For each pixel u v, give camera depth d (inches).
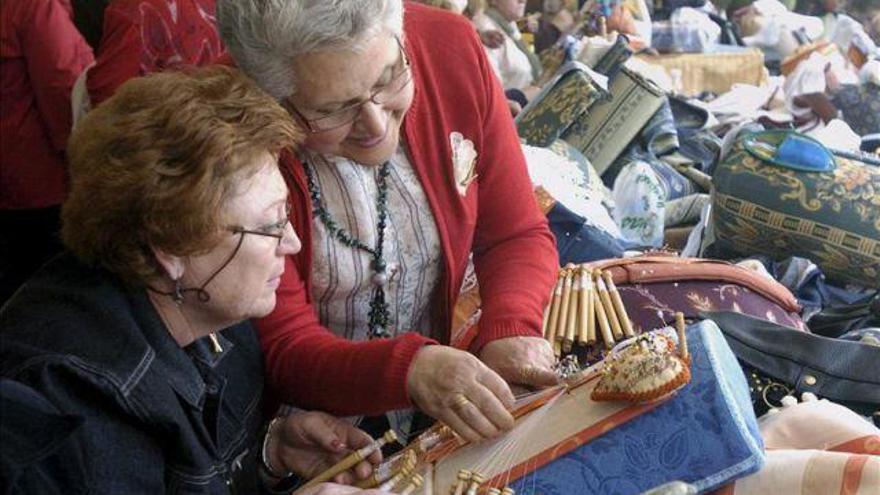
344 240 57.9
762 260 84.5
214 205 41.0
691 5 134.4
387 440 53.4
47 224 113.7
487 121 60.6
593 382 50.8
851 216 79.7
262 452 57.9
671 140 108.3
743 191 82.6
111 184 40.5
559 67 123.3
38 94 107.3
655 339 49.2
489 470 48.7
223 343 51.8
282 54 46.4
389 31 47.7
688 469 45.4
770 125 119.1
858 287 82.9
